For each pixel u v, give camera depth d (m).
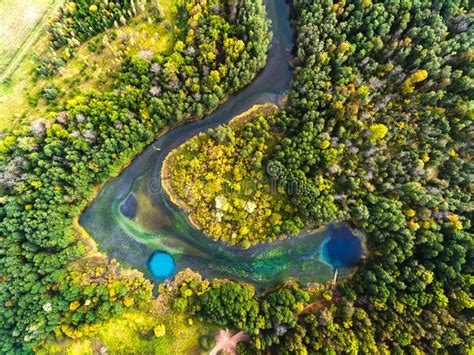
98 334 50.72
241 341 51.22
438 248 46.72
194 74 51.09
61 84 52.56
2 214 49.41
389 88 51.81
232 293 49.91
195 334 51.53
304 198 49.91
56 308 48.88
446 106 50.94
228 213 53.41
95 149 51.06
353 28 50.56
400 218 47.66
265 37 53.94
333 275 53.97
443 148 50.38
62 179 51.16
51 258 50.75
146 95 51.06
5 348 47.19
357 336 46.75
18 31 53.78
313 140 50.28
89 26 52.06
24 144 47.72
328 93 50.38
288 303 49.25
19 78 52.81
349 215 50.81
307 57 52.78
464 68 50.00
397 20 49.78
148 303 52.81
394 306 46.81
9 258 48.56
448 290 46.56
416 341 45.31
